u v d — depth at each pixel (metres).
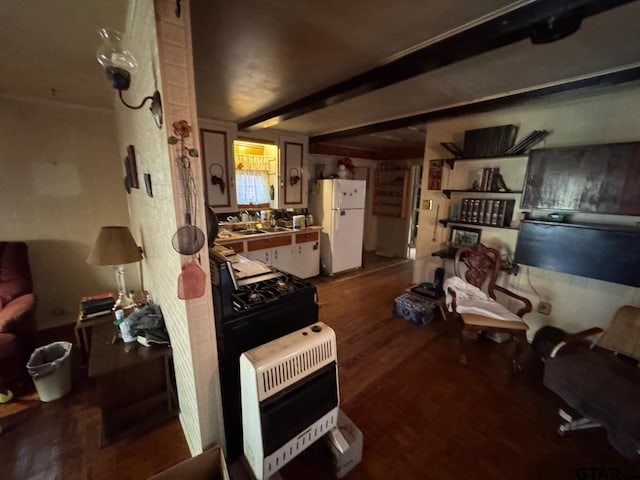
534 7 1.09
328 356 1.28
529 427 1.64
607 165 1.90
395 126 2.98
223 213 3.59
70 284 2.75
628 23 1.20
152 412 1.64
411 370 2.13
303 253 4.01
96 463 1.40
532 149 2.23
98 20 1.28
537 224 2.23
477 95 2.20
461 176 2.89
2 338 1.75
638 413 1.26
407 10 1.16
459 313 2.27
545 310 2.43
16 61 1.67
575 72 1.74
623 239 1.87
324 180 4.23
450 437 1.57
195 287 1.09
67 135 2.56
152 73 1.04
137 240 2.54
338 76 1.86
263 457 1.09
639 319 1.73
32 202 2.49
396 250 5.70
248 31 1.33
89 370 1.38
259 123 2.93
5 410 1.71
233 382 1.32
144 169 1.56
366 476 1.36
